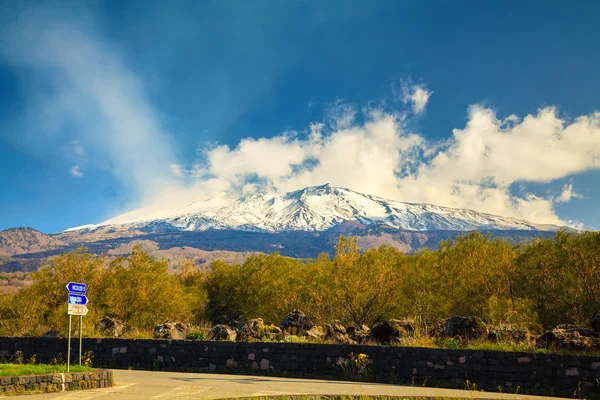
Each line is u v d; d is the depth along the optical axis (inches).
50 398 562.9
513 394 641.0
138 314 1744.6
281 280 1835.6
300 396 573.3
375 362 778.2
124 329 1476.4
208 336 1091.9
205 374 853.2
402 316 1386.6
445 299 1391.5
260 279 1991.9
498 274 1405.0
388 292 1432.1
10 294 1830.7
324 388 662.5
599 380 634.8
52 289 1754.4
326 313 1473.9
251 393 601.9
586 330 823.7
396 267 1464.1
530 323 1067.9
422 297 1359.5
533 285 1347.2
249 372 863.7
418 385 729.0
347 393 601.6
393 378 756.0
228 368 883.4
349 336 1029.2
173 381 732.0
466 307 1411.2
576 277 1259.2
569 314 1252.5
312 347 829.2
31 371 629.9
